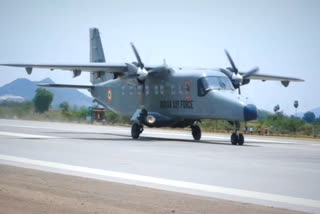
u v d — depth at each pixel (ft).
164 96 185.68
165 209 63.87
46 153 122.52
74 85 225.35
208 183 82.69
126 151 130.41
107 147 141.69
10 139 164.55
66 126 283.59
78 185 79.36
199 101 172.96
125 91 203.92
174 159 114.01
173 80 182.19
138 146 146.92
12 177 86.43
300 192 75.66
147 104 192.75
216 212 62.59
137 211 62.69
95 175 89.61
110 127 286.66
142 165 102.83
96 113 375.86
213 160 113.29
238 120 161.27
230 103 162.61
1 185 78.84
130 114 203.41
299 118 334.03
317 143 186.50
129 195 72.18
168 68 182.91
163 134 227.40
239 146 156.15
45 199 68.80
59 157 114.73
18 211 61.98
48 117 417.69
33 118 414.62
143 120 184.14
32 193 72.74
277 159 117.91
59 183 80.94
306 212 63.46
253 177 89.04
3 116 427.33
